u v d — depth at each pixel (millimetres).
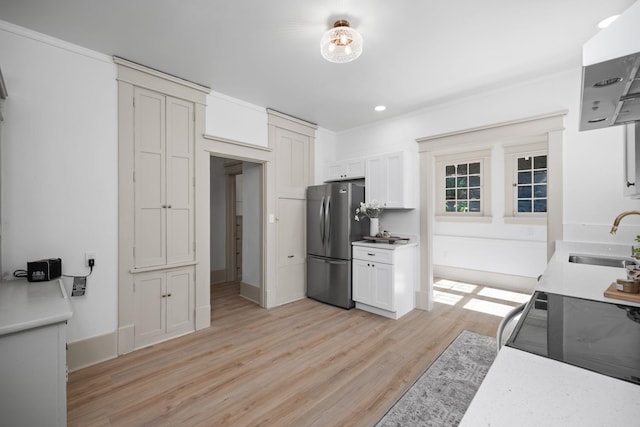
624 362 766
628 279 1431
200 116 3123
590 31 2148
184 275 3020
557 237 2762
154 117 2803
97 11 1956
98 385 2141
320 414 1841
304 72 2816
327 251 4016
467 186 5188
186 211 3023
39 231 2225
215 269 5293
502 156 4805
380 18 2008
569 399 608
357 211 3926
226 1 1856
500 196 4801
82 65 2400
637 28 662
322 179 4617
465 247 5094
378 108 3750
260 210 3922
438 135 3580
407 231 3910
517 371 729
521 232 4562
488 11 1934
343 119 4211
